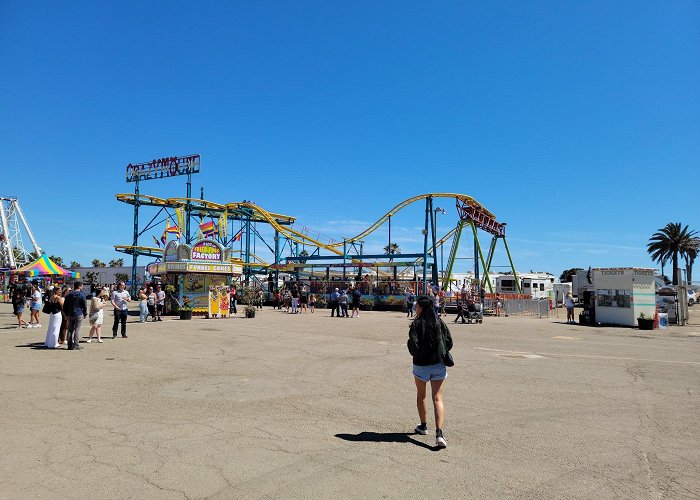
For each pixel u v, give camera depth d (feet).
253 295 126.82
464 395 29.01
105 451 18.25
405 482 16.01
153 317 81.97
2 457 17.43
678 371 37.83
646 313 83.15
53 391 28.04
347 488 15.42
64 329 49.24
